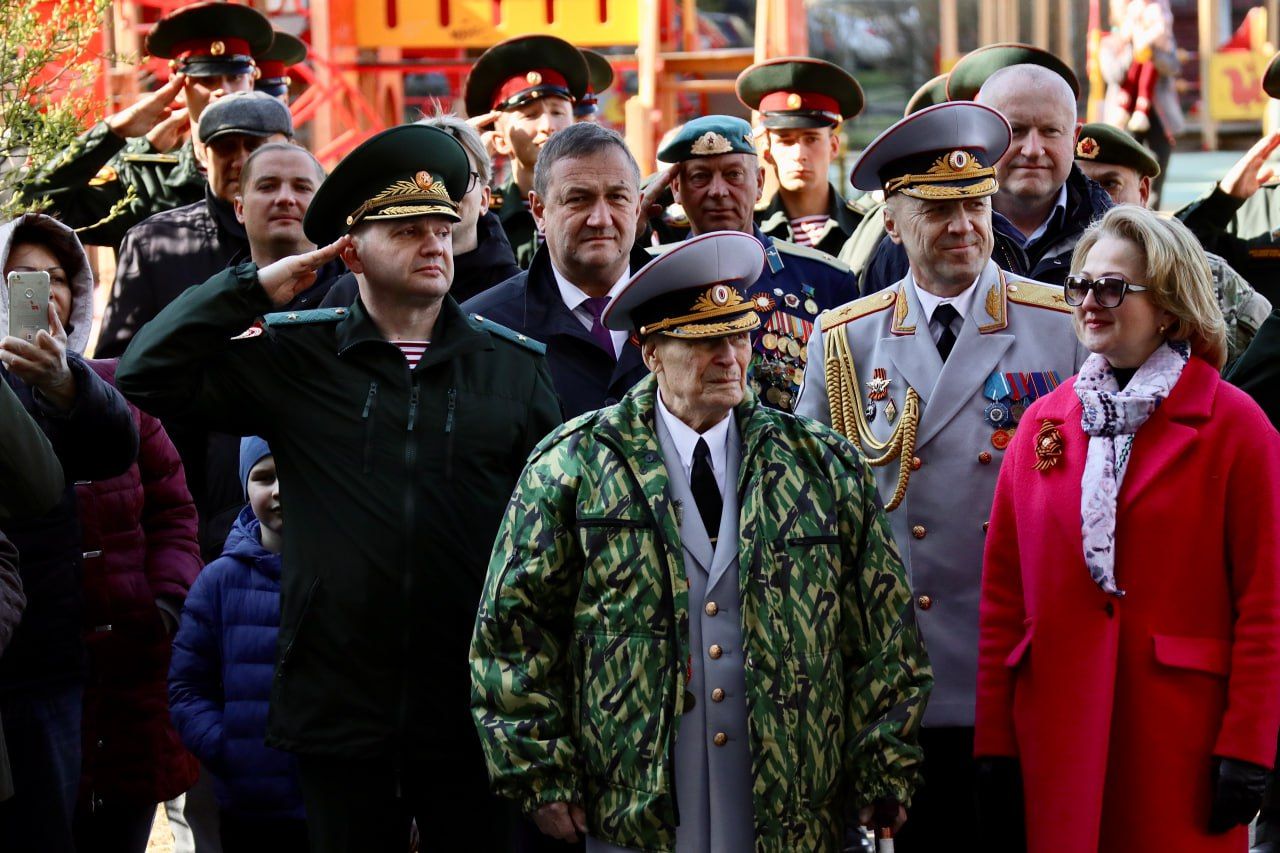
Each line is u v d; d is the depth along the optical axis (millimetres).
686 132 8125
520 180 10375
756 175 8227
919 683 5535
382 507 6066
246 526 7023
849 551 5605
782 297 7840
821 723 5426
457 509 6117
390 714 5992
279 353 6238
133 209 10445
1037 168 7887
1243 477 5578
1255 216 10695
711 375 5523
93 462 6473
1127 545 5660
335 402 6191
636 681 5383
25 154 8812
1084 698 5656
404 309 6293
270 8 18969
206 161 9297
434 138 6293
